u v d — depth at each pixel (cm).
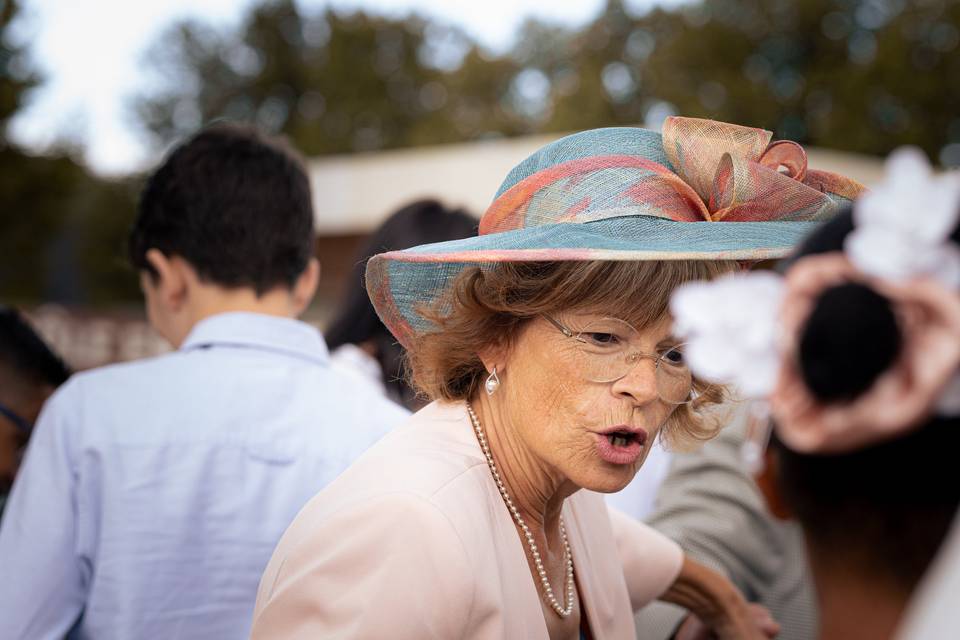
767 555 211
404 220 266
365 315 265
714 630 194
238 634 175
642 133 153
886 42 2527
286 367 192
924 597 69
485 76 3988
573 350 134
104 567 171
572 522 165
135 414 178
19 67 1994
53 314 1205
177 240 195
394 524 125
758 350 72
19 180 2072
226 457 179
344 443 187
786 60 2816
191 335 193
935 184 67
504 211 149
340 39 4188
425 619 121
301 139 4025
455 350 145
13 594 169
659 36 3195
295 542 132
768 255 130
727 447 213
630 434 136
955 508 70
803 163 156
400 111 4197
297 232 200
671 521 212
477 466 140
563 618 153
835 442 70
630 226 137
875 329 67
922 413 67
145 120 4372
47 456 175
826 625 77
